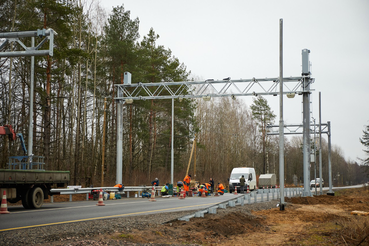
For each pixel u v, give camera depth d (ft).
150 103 148.97
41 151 125.39
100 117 159.33
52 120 142.72
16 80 116.06
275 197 89.30
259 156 312.29
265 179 199.72
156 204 70.69
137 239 33.47
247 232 45.34
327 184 433.07
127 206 64.34
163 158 188.85
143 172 166.09
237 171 152.46
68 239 30.63
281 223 54.44
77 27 134.10
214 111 247.50
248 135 300.20
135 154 169.78
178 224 42.96
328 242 37.04
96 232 34.14
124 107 169.07
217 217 48.73
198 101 237.66
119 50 132.57
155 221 43.37
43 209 55.67
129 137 157.58
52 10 92.38
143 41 162.61
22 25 95.35
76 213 49.90
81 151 127.95
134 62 137.59
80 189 79.10
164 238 35.73
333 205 88.12
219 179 210.59
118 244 30.30
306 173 95.66
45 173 57.67
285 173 380.78
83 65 146.41
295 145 450.30
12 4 96.48
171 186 106.11
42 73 107.55
